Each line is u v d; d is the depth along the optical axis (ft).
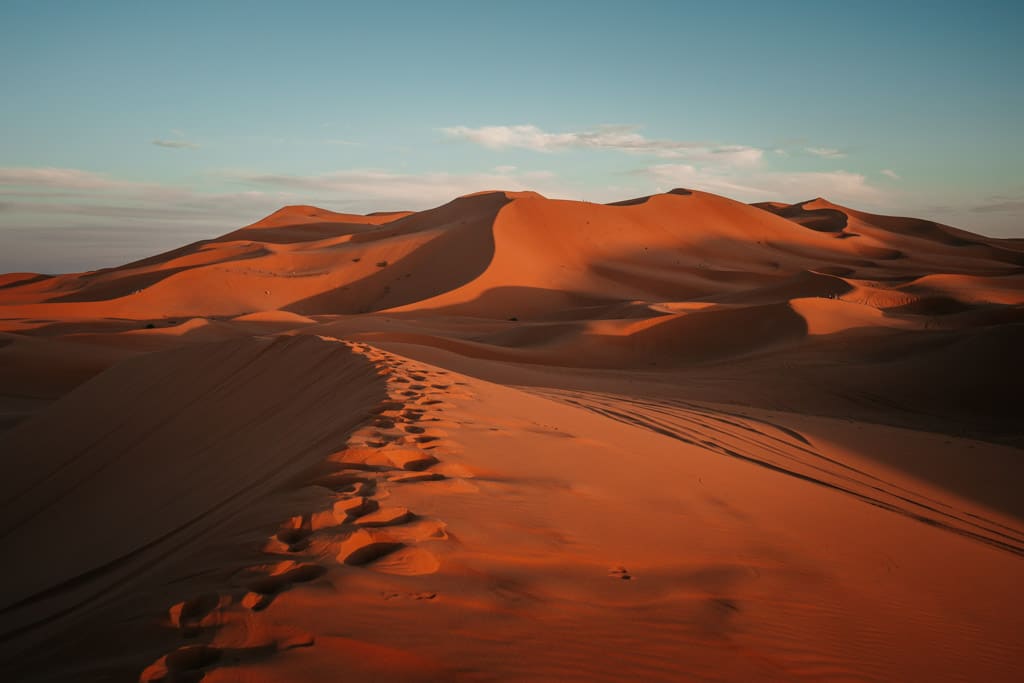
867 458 38.70
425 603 8.13
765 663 8.51
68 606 14.62
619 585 10.12
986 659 10.68
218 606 7.54
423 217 446.60
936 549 17.80
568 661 7.49
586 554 11.08
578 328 147.74
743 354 127.65
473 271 288.10
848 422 55.88
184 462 33.04
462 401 25.95
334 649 6.87
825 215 603.26
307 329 151.02
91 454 40.96
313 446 20.44
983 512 30.76
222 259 364.58
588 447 20.44
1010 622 12.95
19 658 7.97
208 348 53.52
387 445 15.71
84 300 333.42
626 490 16.07
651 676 7.54
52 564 23.45
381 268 306.14
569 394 50.16
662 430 35.63
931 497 31.42
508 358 124.77
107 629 7.82
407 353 86.02
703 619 9.50
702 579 11.18
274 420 32.50
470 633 7.66
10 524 35.50
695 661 8.16
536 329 155.84
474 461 15.88
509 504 12.86
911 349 104.27
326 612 7.50
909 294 208.13
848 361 104.94
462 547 10.16
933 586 14.11
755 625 9.67
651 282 304.71
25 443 46.34
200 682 6.16
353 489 12.19
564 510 13.24
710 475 21.01
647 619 9.13
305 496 11.86
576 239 339.98
